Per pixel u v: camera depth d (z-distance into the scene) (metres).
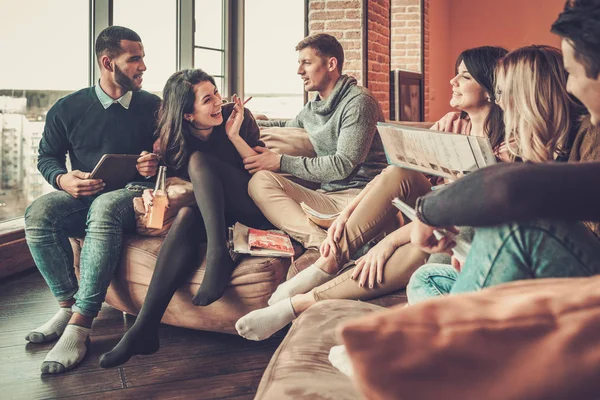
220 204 2.37
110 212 2.44
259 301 2.36
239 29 5.20
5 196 3.61
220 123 2.62
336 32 5.66
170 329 2.63
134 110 2.79
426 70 8.45
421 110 7.75
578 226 0.89
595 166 0.73
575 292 0.55
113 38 2.67
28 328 2.69
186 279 2.39
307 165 2.81
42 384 2.09
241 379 2.12
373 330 0.52
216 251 2.30
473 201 0.78
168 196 2.51
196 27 4.80
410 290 1.61
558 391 0.50
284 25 5.53
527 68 1.54
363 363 0.52
